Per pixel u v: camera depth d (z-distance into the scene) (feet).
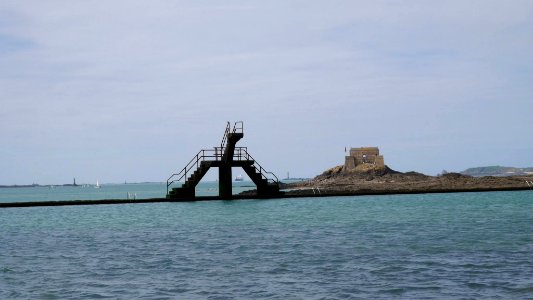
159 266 81.15
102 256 92.27
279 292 63.52
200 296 62.39
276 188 241.96
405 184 351.05
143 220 166.61
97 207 244.22
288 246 99.40
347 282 67.82
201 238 114.62
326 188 336.29
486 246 93.97
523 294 60.39
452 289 63.31
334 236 113.39
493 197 270.87
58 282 70.69
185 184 230.27
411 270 74.02
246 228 132.77
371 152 424.05
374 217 160.76
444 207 202.90
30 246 107.96
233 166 234.38
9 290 66.44
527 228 121.90
